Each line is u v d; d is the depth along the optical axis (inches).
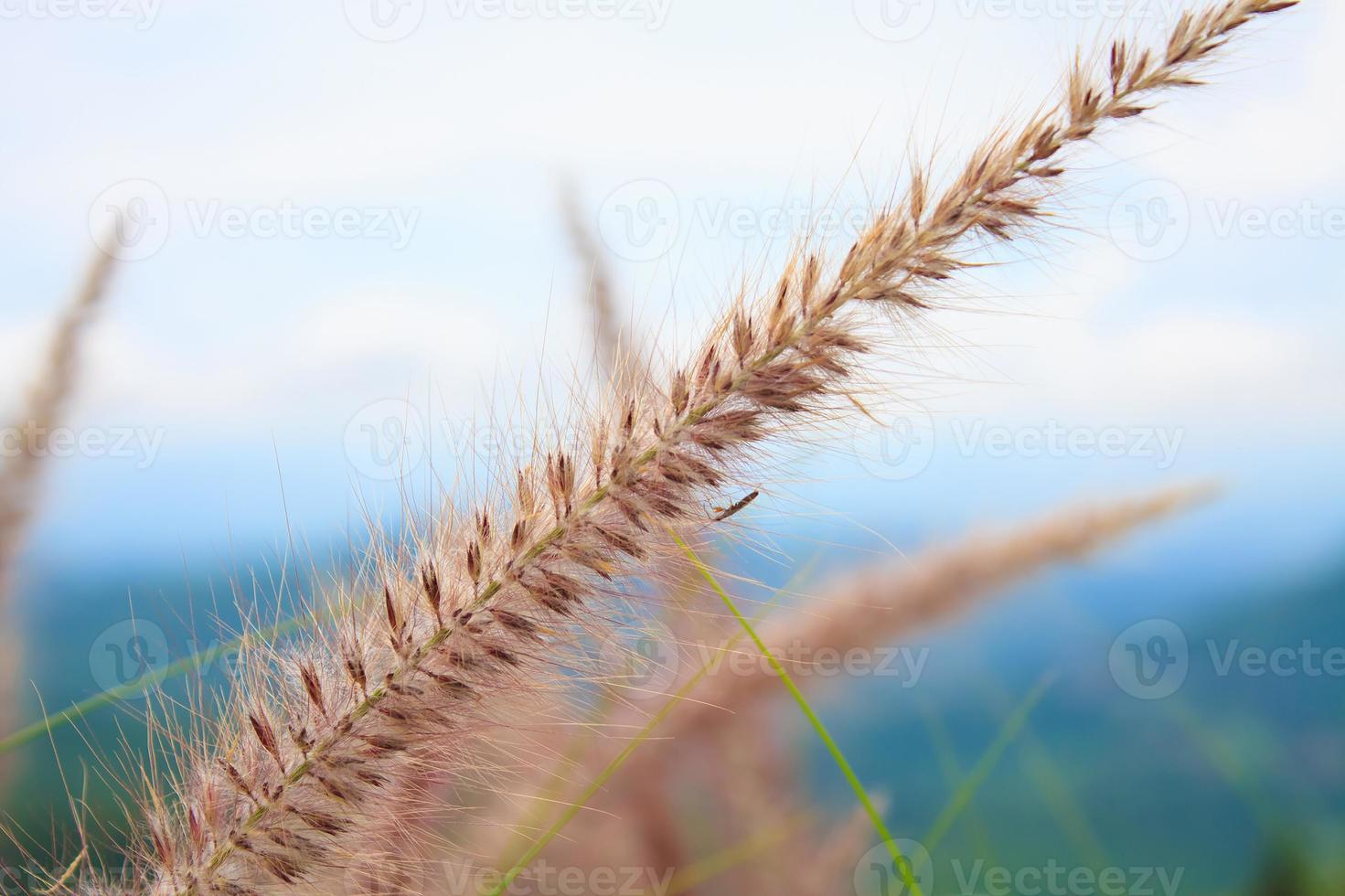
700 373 13.5
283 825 13.3
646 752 16.8
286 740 13.4
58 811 13.3
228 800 13.4
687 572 14.2
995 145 13.3
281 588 13.6
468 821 14.6
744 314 13.5
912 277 13.3
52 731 13.5
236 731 13.5
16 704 15.1
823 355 13.4
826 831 17.9
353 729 13.4
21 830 13.3
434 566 13.5
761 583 14.4
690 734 17.1
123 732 13.4
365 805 13.6
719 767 17.4
